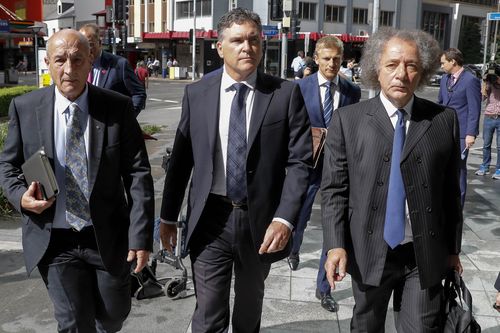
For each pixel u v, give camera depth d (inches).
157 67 1963.6
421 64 96.0
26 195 96.7
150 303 161.9
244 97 110.2
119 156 107.7
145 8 2133.4
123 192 112.7
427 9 2256.4
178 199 120.3
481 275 185.6
